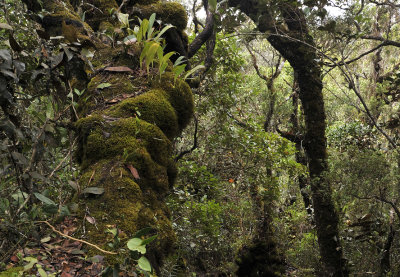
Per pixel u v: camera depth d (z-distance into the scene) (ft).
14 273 4.07
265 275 12.86
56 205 4.93
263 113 24.43
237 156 17.24
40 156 5.53
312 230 19.15
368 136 19.19
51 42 6.82
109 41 9.37
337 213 16.26
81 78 6.65
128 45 8.60
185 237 13.30
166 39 11.09
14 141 5.23
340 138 20.06
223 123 16.90
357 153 15.79
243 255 13.12
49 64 6.12
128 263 4.50
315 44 15.28
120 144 6.33
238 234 16.53
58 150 7.71
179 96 7.91
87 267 4.64
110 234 5.08
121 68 8.14
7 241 4.78
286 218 20.75
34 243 4.91
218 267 13.64
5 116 5.08
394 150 15.11
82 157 6.81
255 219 16.52
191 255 13.57
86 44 6.97
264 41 26.71
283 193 24.71
